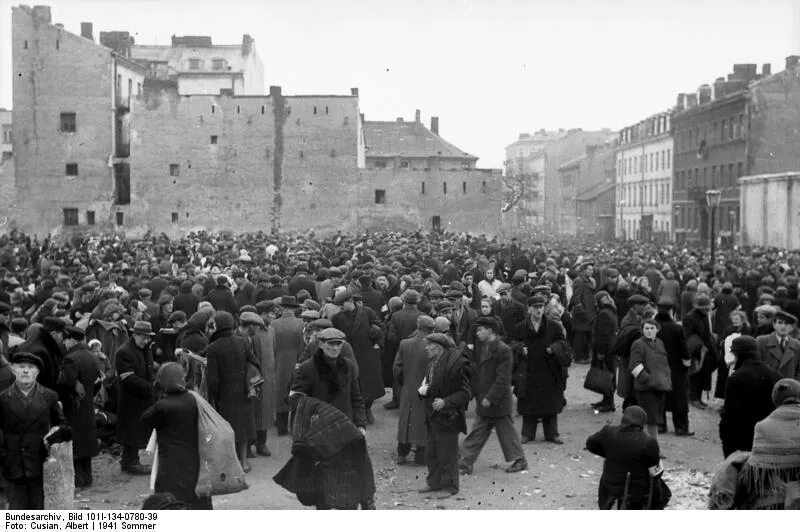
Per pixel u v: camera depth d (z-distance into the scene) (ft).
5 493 37.27
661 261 118.01
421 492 38.93
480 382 42.45
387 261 91.81
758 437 29.01
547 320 47.47
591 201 370.32
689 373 53.31
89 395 39.55
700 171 256.32
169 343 47.55
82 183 226.58
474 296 69.10
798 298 64.39
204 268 96.17
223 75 273.33
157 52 279.28
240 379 40.78
